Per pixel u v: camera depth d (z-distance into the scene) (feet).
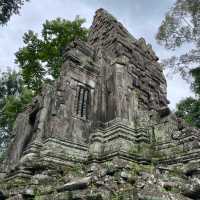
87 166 44.50
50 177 39.55
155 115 59.67
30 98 102.12
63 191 29.63
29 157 48.96
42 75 102.53
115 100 58.59
